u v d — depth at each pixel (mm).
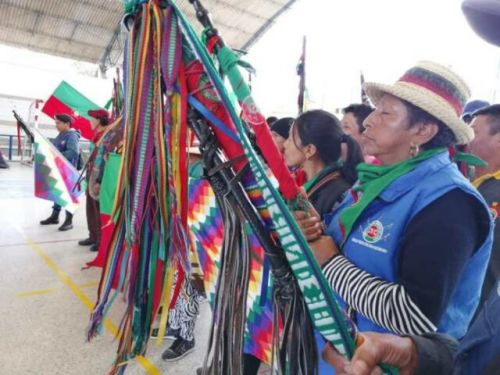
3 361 1691
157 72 577
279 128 1610
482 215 697
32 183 6879
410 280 665
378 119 812
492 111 1322
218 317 617
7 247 3262
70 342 1867
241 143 536
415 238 680
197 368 1706
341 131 1253
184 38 580
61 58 12367
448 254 646
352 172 1228
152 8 586
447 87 745
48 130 11195
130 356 661
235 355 591
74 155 3973
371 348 544
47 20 9828
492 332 525
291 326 584
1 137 10867
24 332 1935
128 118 604
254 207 582
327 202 1148
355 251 796
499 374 487
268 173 585
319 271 542
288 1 9703
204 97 569
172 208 578
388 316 680
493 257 1123
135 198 611
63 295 2387
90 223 3328
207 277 1146
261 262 726
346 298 766
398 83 782
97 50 11281
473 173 1373
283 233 533
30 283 2541
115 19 10000
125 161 616
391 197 759
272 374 612
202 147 583
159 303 631
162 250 608
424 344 594
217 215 1106
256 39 10922
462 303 760
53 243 3445
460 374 563
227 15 10008
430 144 786
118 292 666
